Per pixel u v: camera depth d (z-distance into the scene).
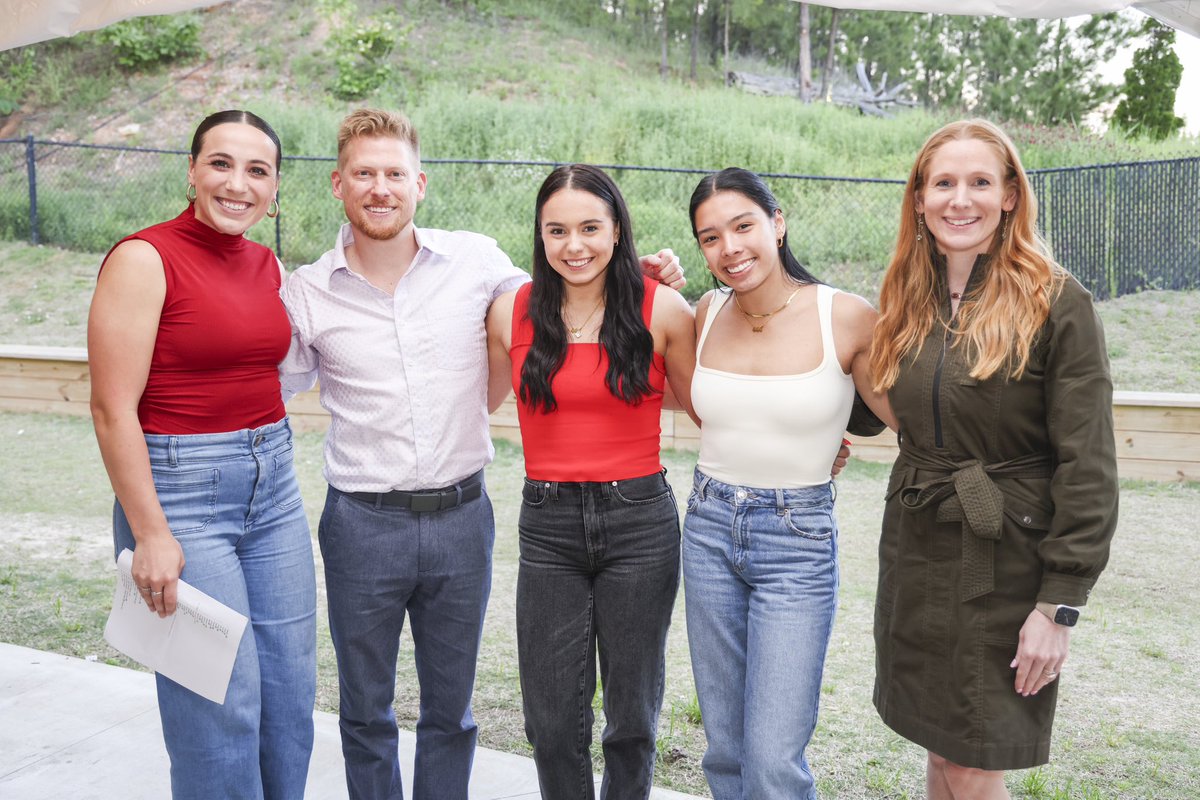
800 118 15.62
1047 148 15.00
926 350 2.03
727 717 2.21
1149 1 2.49
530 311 2.21
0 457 6.95
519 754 3.16
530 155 13.42
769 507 2.13
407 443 2.32
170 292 2.07
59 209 12.91
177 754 2.19
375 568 2.32
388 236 2.29
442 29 20.03
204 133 2.14
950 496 1.99
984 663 1.97
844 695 3.61
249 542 2.27
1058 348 1.89
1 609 4.33
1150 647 4.03
